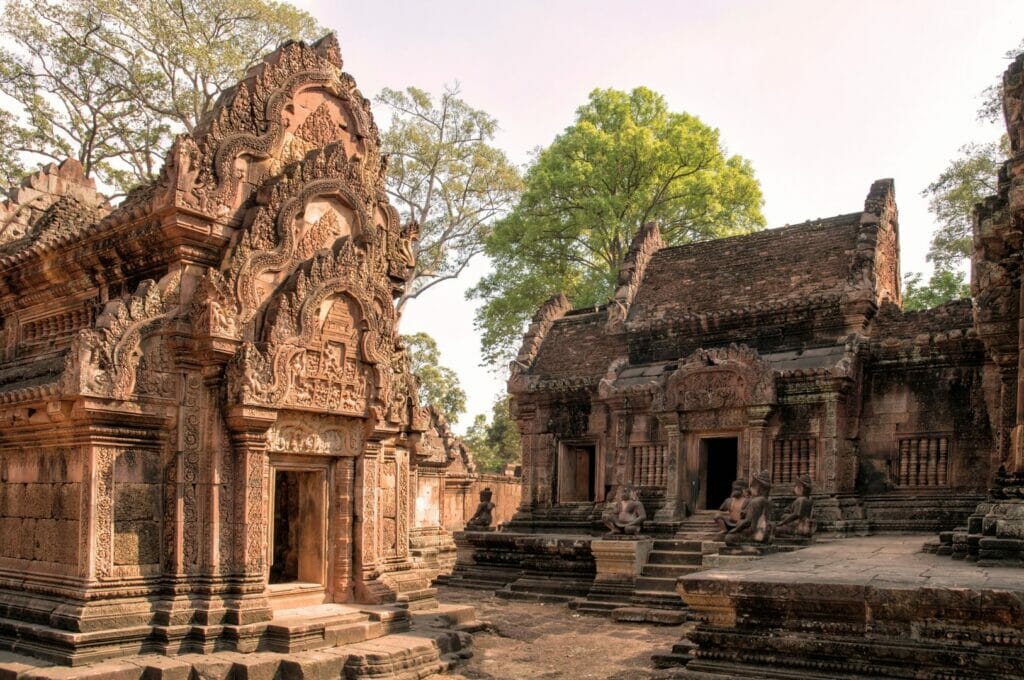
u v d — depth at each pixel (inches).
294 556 529.0
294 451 470.0
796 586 326.3
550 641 557.3
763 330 843.4
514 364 1002.1
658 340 913.5
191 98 1059.3
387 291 519.2
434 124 1347.2
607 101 1432.1
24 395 419.5
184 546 430.3
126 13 1007.0
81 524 406.9
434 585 836.0
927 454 743.1
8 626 414.9
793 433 769.6
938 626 301.7
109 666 378.9
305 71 511.5
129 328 421.7
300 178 486.0
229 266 452.1
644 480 863.1
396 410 519.2
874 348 777.6
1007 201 537.6
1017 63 458.6
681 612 617.0
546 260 1413.6
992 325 560.4
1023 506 405.7
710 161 1355.8
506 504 1349.7
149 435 428.8
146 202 455.5
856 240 848.9
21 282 524.1
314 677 404.2
